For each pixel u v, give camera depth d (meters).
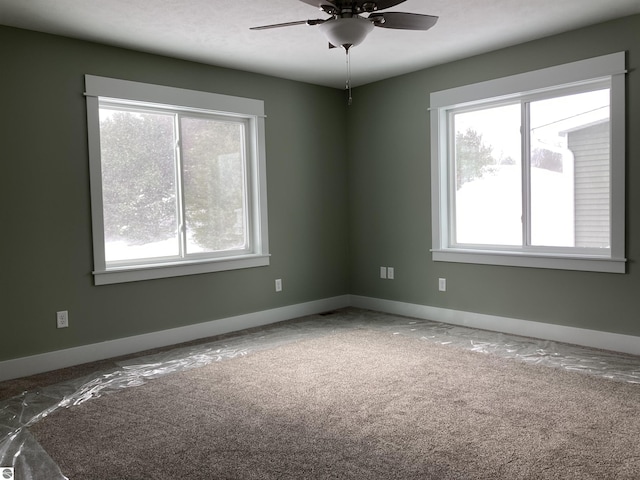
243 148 4.79
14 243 3.43
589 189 3.90
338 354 3.79
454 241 4.80
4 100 3.36
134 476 2.12
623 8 3.38
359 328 4.61
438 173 4.73
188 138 4.38
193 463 2.22
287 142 5.04
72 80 3.64
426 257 4.90
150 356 3.88
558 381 3.10
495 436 2.39
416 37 3.87
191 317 4.35
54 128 3.57
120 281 3.91
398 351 3.84
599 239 3.87
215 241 4.60
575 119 3.95
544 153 4.13
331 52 4.16
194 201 4.44
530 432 2.43
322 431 2.50
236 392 3.06
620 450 2.23
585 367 3.36
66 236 3.65
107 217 3.94
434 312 4.86
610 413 2.62
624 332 3.67
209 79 4.41
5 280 3.40
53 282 3.60
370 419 2.62
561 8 3.36
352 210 5.60
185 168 4.36
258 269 4.84
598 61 3.66
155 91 4.05
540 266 4.08
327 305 5.46
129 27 3.46
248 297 4.77
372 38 3.86
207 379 3.31
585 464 2.12
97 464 2.23
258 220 4.83
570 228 4.02
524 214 4.25
